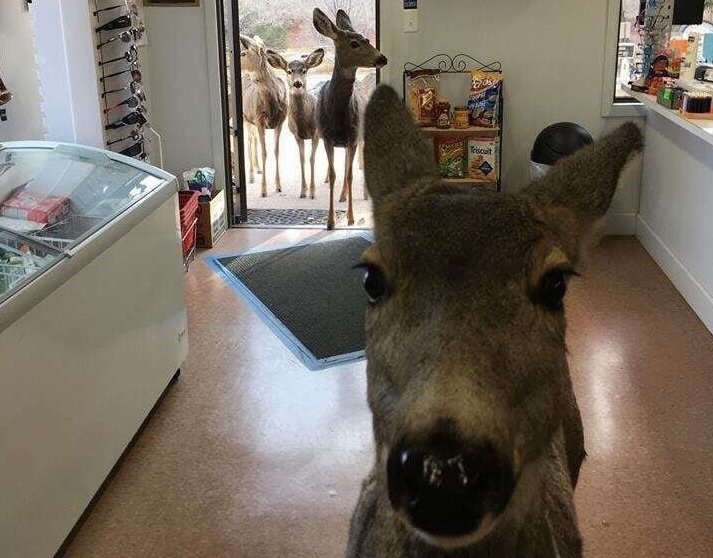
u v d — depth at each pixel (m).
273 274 4.96
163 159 5.79
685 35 5.07
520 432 1.09
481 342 1.04
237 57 5.66
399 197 1.28
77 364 2.65
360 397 3.59
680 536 2.71
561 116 5.57
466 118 5.39
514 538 1.15
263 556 2.65
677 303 4.54
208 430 3.35
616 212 5.64
